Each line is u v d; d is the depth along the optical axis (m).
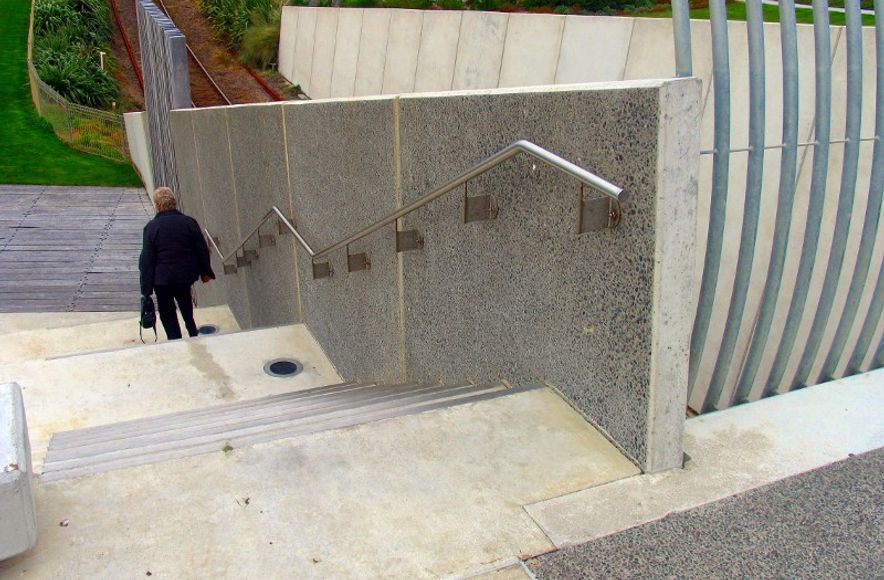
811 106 4.05
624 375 2.29
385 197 3.97
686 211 2.04
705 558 1.89
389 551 1.93
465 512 2.08
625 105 2.07
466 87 12.50
